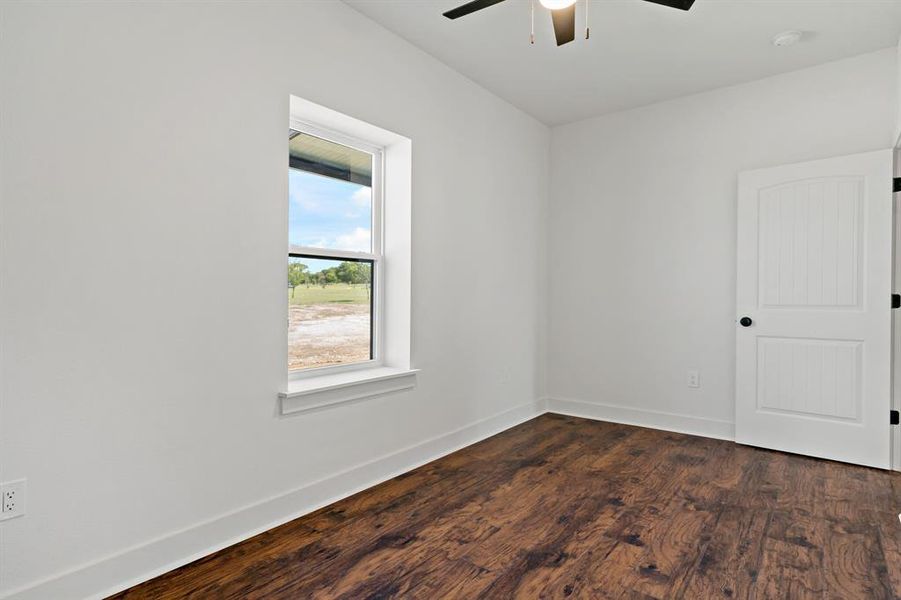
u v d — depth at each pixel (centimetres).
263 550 212
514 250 417
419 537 224
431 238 331
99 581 179
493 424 391
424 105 323
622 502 261
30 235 164
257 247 229
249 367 226
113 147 182
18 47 161
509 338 411
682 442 367
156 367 195
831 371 327
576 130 450
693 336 392
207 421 211
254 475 228
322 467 259
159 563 195
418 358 321
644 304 414
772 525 234
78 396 175
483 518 242
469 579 191
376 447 290
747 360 358
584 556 207
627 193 423
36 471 166
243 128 224
